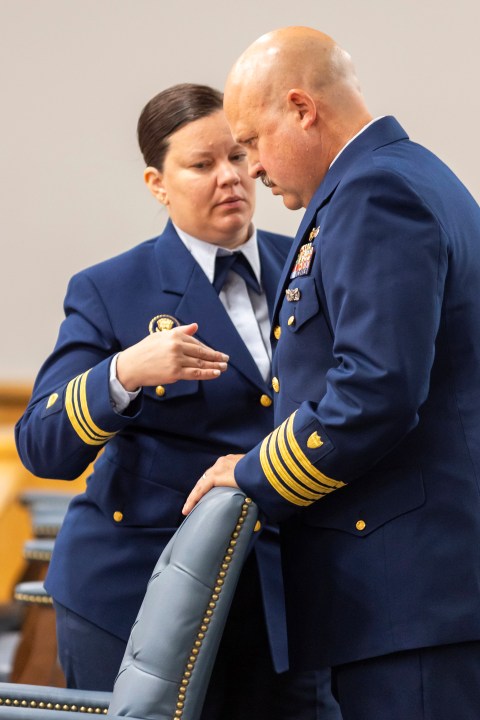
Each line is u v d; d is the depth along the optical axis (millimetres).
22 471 15297
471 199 6809
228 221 7871
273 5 19312
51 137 20141
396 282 6090
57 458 7527
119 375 7262
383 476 6438
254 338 7965
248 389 7727
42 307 20438
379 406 6020
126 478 7672
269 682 7789
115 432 7402
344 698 6566
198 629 6551
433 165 6684
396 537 6363
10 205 20281
